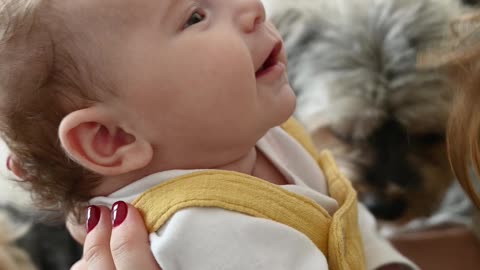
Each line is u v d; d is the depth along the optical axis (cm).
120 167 71
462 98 81
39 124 73
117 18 69
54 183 78
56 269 146
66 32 70
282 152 86
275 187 72
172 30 70
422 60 124
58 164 76
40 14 70
